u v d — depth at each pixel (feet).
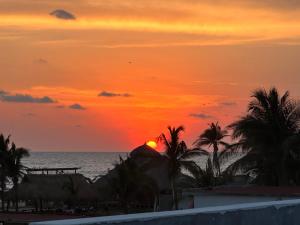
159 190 202.49
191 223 25.02
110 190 211.41
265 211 28.89
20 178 254.88
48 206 262.47
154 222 23.41
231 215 26.99
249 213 27.96
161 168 211.61
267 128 123.54
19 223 84.48
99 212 202.39
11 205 279.49
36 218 86.58
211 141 209.36
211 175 183.73
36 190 241.76
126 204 197.88
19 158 255.09
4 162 250.98
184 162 177.37
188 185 187.21
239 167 127.75
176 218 24.36
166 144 177.58
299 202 31.04
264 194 66.54
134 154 222.48
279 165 121.70
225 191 71.46
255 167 127.03
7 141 255.50
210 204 71.72
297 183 122.11
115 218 22.06
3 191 256.32
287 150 115.55
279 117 124.36
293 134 121.39
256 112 126.62
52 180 246.88
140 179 197.88
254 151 125.70
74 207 238.89
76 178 246.47
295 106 124.77
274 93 124.57
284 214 29.96
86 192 234.38
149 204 207.41
